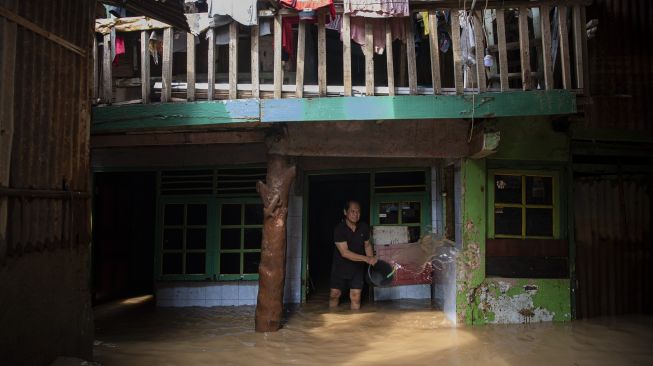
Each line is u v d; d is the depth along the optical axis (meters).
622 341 5.27
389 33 5.40
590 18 6.05
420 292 7.61
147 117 5.59
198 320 6.64
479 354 4.91
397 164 7.45
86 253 4.39
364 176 9.09
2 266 3.36
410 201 7.45
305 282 7.55
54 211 3.94
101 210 8.48
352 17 5.43
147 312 7.22
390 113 5.30
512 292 6.11
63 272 4.05
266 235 5.97
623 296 6.36
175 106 5.55
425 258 7.24
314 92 5.57
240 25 5.80
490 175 6.22
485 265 6.11
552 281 6.18
